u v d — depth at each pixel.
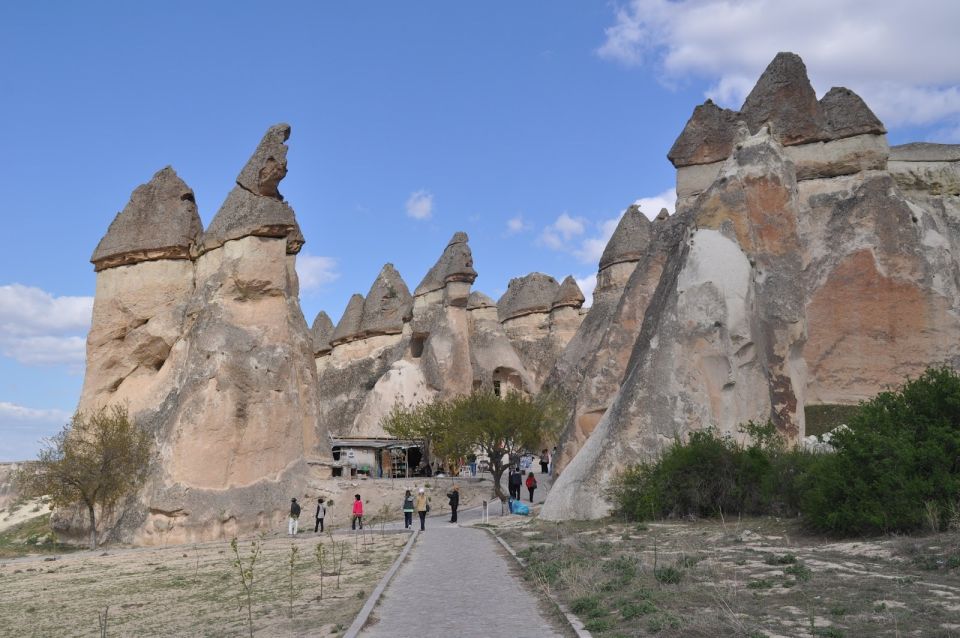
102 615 13.12
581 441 31.02
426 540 21.06
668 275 27.20
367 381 62.06
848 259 30.33
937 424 14.89
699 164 34.59
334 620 10.66
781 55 33.66
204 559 22.05
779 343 25.31
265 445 32.31
